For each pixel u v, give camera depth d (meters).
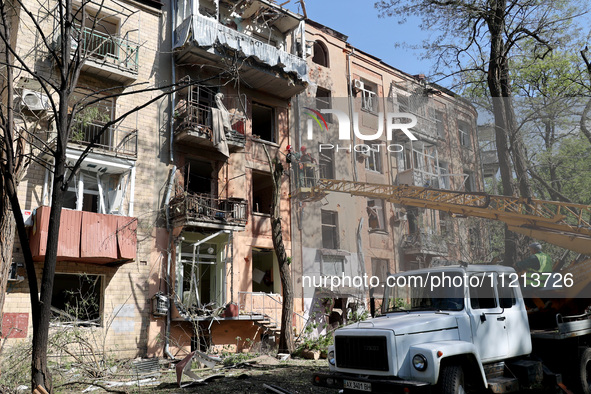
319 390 8.30
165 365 13.31
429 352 5.75
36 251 12.12
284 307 14.68
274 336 17.50
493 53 16.25
